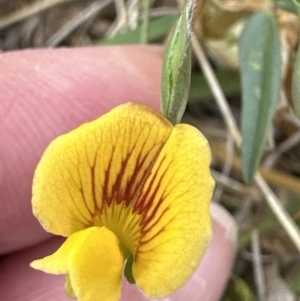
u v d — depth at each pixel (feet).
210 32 0.24
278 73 0.19
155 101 0.21
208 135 0.27
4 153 0.19
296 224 0.24
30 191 0.20
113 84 0.20
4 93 0.20
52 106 0.20
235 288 0.25
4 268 0.22
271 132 0.23
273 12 0.20
